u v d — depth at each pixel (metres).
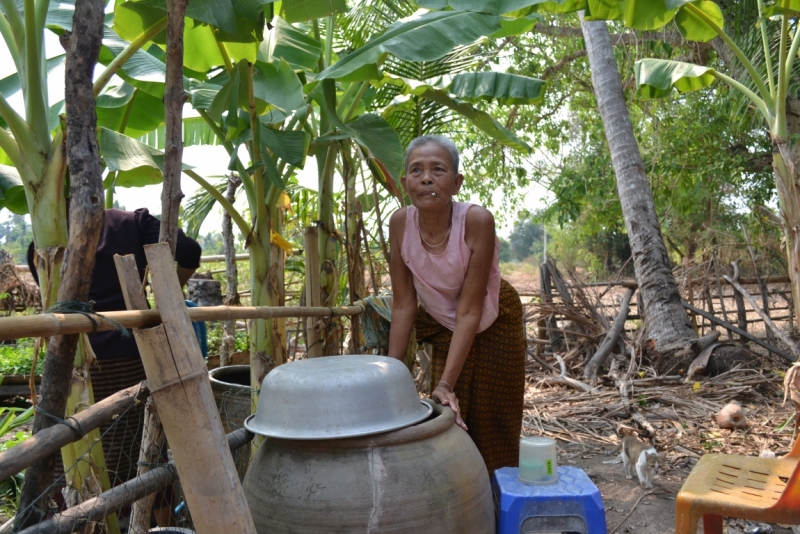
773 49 6.40
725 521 2.98
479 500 1.69
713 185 11.11
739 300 7.43
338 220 4.52
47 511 1.65
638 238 7.23
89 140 1.57
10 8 2.10
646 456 3.52
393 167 3.11
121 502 1.58
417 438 1.64
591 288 9.20
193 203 4.91
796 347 6.70
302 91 2.97
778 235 11.29
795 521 1.80
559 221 12.28
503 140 4.30
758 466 2.19
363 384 1.64
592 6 4.48
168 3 1.61
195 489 1.38
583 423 4.99
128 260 1.43
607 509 3.27
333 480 1.56
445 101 4.11
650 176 10.72
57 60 3.82
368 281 5.13
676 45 9.66
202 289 5.33
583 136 11.98
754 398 5.65
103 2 1.60
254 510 1.66
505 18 4.18
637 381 6.25
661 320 6.98
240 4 2.29
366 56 3.05
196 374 1.37
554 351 7.85
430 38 3.11
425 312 2.66
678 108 10.83
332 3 3.12
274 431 1.64
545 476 1.87
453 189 2.30
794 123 7.72
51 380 1.57
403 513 1.55
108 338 2.56
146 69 3.23
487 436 2.58
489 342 2.54
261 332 2.96
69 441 1.47
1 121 3.46
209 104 3.07
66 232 2.06
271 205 3.09
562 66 11.30
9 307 6.97
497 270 2.44
